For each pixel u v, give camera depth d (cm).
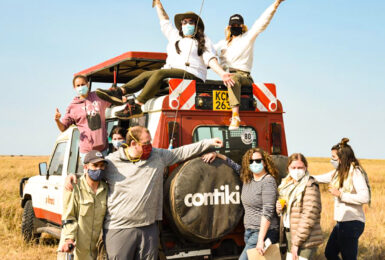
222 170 495
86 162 414
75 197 422
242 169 491
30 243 837
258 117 597
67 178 428
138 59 645
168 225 513
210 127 565
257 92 593
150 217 433
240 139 581
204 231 481
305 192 459
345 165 544
